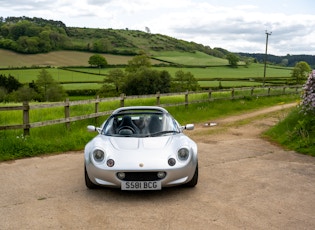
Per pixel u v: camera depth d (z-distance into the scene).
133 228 4.17
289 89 35.00
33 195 5.46
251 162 7.65
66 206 4.96
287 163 7.53
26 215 4.62
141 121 6.33
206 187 5.82
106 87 92.00
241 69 146.25
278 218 4.48
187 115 16.53
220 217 4.50
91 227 4.22
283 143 9.83
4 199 5.29
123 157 5.27
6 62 139.88
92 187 5.71
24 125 9.40
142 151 5.38
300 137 9.43
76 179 6.37
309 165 7.35
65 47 164.88
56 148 9.07
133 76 87.50
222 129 13.09
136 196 5.38
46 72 93.94
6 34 186.00
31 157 8.34
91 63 133.38
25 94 89.00
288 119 11.70
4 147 8.36
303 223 4.33
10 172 6.91
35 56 151.00
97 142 5.72
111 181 5.19
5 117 13.76
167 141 5.74
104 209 4.82
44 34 161.75
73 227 4.22
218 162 7.68
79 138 9.80
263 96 27.95
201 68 143.88
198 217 4.50
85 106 17.80
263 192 5.54
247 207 4.87
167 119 6.53
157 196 5.36
